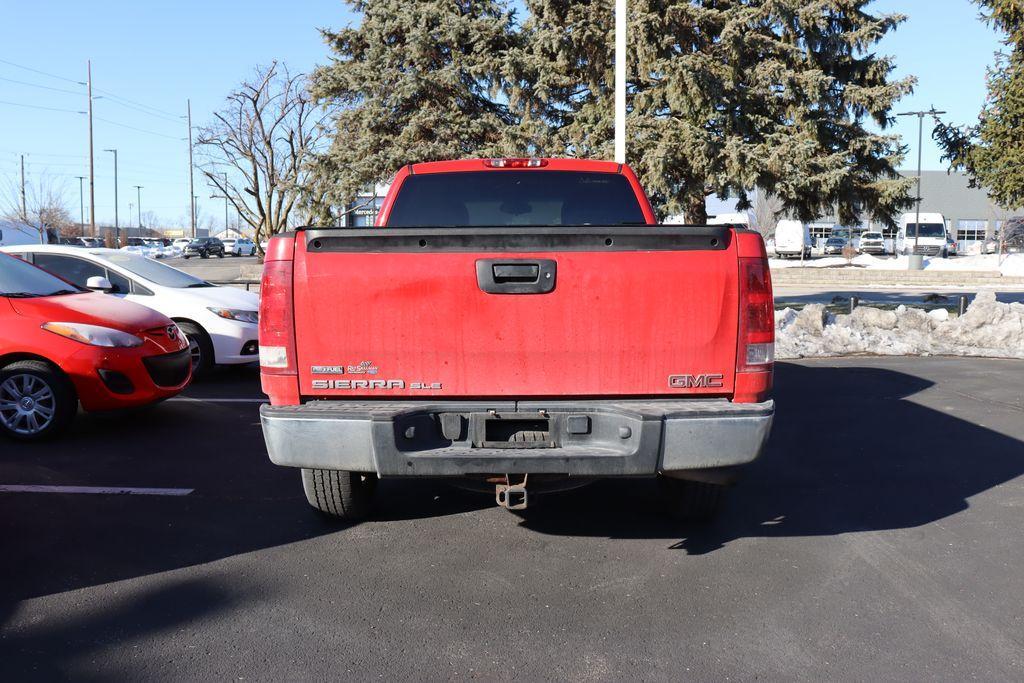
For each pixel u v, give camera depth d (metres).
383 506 5.36
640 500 5.55
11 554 4.43
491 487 4.27
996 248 58.31
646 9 16.72
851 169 18.17
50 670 3.19
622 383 4.05
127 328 7.29
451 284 4.01
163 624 3.61
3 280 7.38
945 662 3.29
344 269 4.02
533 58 18.59
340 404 4.06
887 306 20.56
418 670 3.23
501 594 3.96
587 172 5.87
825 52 18.28
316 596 3.92
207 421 7.89
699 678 3.17
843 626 3.62
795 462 6.52
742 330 4.06
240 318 10.23
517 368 4.05
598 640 3.49
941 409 8.66
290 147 30.78
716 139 16.69
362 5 22.62
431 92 20.91
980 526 4.99
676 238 4.02
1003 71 14.26
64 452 6.66
